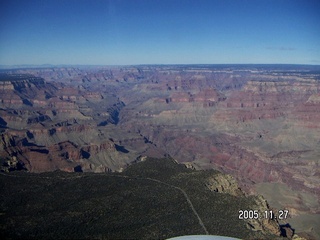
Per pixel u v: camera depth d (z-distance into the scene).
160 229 169.25
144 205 193.25
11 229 166.12
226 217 185.38
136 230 167.75
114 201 197.38
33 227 168.62
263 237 173.88
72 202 197.25
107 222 174.88
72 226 170.25
